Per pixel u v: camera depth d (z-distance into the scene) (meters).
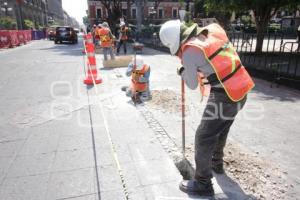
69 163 3.42
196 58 2.39
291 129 4.39
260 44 12.39
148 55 14.90
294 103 5.71
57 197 2.80
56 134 4.30
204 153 2.61
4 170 3.31
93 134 4.26
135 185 2.94
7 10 54.72
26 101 6.12
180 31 2.51
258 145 3.83
